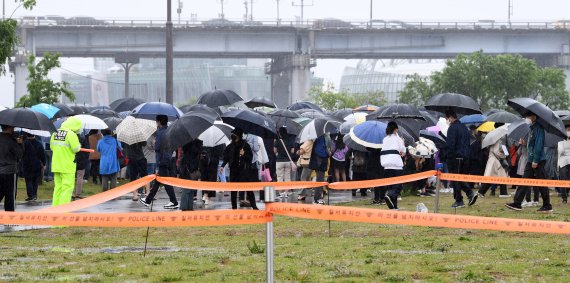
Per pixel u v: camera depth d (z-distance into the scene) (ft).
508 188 228.02
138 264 96.02
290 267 92.48
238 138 153.79
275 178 189.16
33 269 92.53
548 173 176.86
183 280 85.56
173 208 171.22
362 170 196.85
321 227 131.75
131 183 108.68
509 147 192.85
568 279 84.94
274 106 255.70
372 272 88.69
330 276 86.84
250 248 105.91
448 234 122.01
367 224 133.80
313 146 179.52
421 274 87.97
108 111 260.62
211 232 128.36
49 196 207.72
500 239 116.16
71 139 148.66
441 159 203.51
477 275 86.22
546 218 143.84
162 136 153.28
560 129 150.41
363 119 218.79
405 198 192.54
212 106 239.50
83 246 114.01
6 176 137.49
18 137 182.91
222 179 205.46
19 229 134.51
